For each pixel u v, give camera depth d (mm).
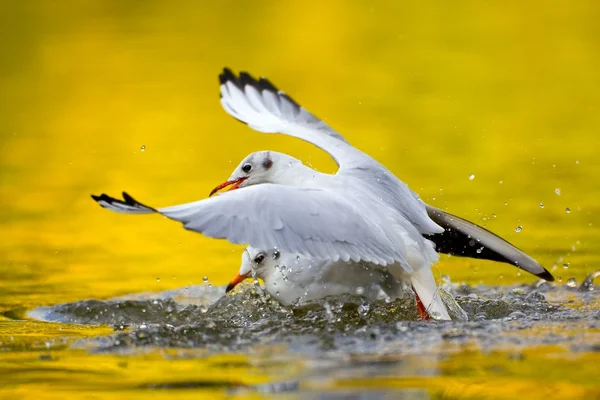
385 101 21766
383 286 9859
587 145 17953
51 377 7629
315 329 8883
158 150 18922
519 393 6863
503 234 13125
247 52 26203
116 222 14961
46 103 22469
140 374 7613
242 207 8477
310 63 25094
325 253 8547
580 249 12492
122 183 16672
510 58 25172
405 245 9305
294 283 9906
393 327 8828
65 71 24766
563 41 26688
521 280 11508
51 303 10750
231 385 7195
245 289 10508
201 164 17766
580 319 9109
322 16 30859
